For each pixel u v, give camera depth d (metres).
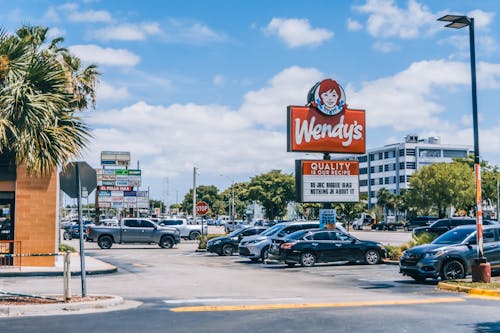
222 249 33.38
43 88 14.69
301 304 13.09
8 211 21.73
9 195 21.72
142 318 11.09
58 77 14.77
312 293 15.95
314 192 29.98
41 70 14.37
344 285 18.20
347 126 31.03
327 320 10.83
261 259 28.94
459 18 17.55
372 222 103.44
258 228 34.00
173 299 14.37
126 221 42.09
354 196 30.50
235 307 12.61
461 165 89.31
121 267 25.06
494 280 18.12
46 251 21.78
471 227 19.62
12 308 11.73
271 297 14.89
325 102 30.64
